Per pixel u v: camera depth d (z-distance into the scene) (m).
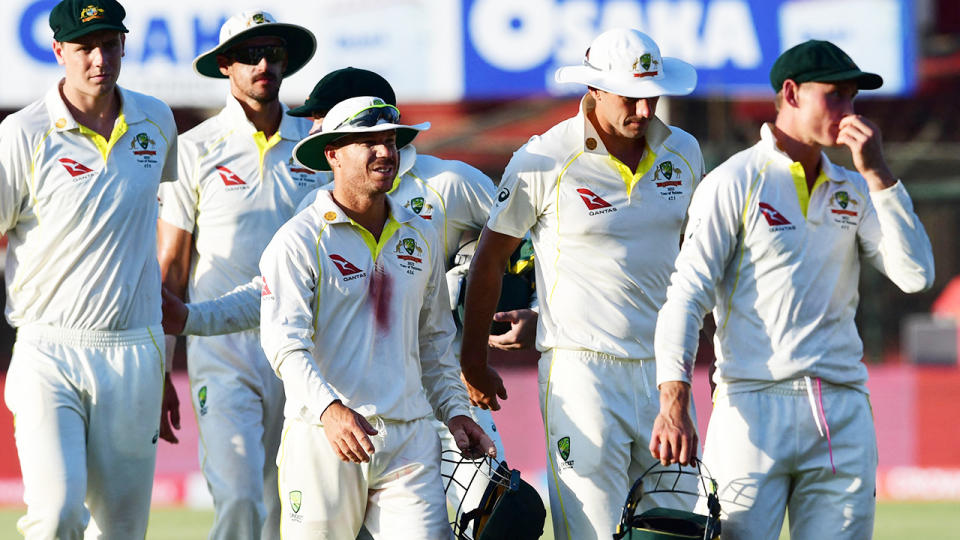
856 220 15.84
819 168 15.84
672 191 18.03
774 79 15.93
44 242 18.20
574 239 17.83
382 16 51.75
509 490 16.91
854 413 15.71
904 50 51.81
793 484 16.05
